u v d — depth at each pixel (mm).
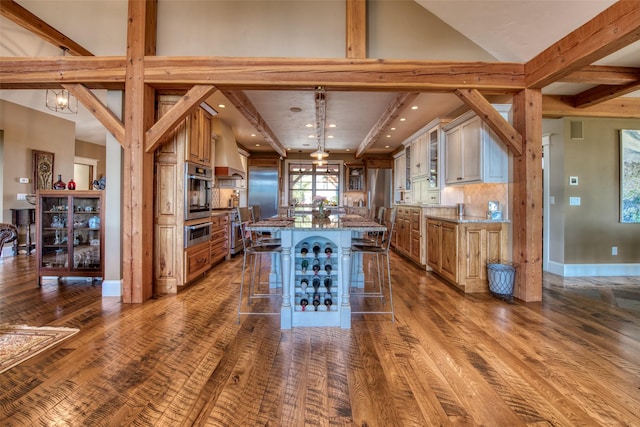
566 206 4410
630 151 4434
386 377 1824
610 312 2928
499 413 1512
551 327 2566
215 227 4766
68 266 3785
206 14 3258
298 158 8914
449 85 3156
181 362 1979
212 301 3201
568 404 1581
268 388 1712
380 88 3219
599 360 2023
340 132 6453
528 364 1973
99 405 1557
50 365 1926
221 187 6434
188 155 3531
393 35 3326
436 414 1504
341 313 2562
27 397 1611
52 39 3578
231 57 3086
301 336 2391
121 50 3541
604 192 4449
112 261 3334
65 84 3125
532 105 3205
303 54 3236
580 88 3846
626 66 3156
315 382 1771
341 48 3244
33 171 5965
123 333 2406
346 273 2559
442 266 4023
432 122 5180
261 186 8516
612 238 4465
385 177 8953
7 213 5508
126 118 3098
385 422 1448
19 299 3211
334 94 4266
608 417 1484
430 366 1946
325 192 8977
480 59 3348
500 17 2969
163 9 3268
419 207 4887
